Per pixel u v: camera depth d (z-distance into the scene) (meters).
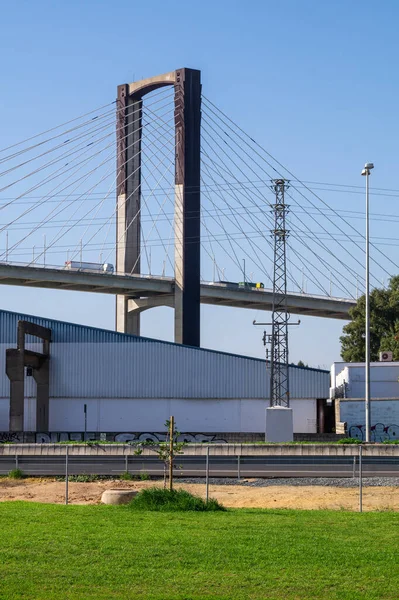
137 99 158.00
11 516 26.23
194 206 145.75
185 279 144.25
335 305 169.62
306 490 39.47
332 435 74.94
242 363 84.44
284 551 21.02
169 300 148.62
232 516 26.89
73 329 86.31
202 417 84.12
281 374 81.38
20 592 17.81
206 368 84.69
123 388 85.06
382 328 137.12
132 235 154.62
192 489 40.12
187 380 84.62
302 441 70.81
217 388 84.25
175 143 147.00
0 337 86.56
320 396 83.69
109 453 52.47
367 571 19.20
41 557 20.44
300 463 47.28
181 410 84.38
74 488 40.38
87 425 85.00
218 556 20.53
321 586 18.17
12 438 78.62
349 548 21.38
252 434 79.81
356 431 77.38
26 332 81.50
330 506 33.41
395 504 33.69
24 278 139.00
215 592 17.89
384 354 96.69
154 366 85.00
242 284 165.12
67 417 85.38
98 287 147.12
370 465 46.97
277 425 69.00
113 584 18.39
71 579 18.70
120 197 155.75
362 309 140.12
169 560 20.20
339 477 44.22
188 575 19.02
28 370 85.50
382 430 77.31
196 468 46.69
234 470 46.03
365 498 36.12
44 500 36.06
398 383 85.19
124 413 84.81
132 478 44.66
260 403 84.00
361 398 78.44
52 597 17.47
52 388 85.81
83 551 20.98
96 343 85.88
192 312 144.50
